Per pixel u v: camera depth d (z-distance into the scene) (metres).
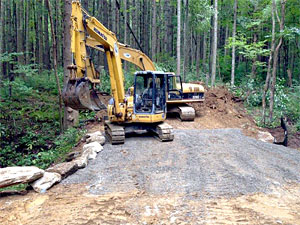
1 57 14.74
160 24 29.88
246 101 16.00
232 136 10.38
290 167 7.09
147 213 4.66
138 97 9.72
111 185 5.94
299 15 18.86
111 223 4.38
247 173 6.46
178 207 4.86
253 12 19.11
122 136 9.20
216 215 4.56
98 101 8.34
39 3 23.83
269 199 5.22
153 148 8.69
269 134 11.30
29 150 11.70
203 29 20.25
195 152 8.16
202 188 5.64
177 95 13.21
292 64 23.23
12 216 4.71
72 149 9.88
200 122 12.91
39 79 19.34
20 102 15.73
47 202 5.23
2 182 5.30
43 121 13.95
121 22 26.94
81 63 7.54
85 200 5.25
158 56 23.97
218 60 23.30
